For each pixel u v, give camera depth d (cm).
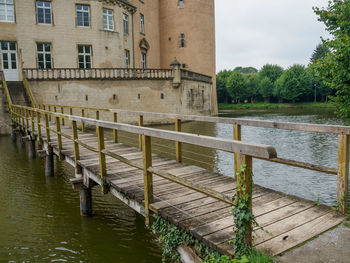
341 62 855
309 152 1452
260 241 291
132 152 770
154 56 3869
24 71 2225
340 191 357
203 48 4038
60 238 607
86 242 589
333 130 363
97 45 2723
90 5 2666
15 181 1009
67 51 2588
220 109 6450
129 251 553
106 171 566
